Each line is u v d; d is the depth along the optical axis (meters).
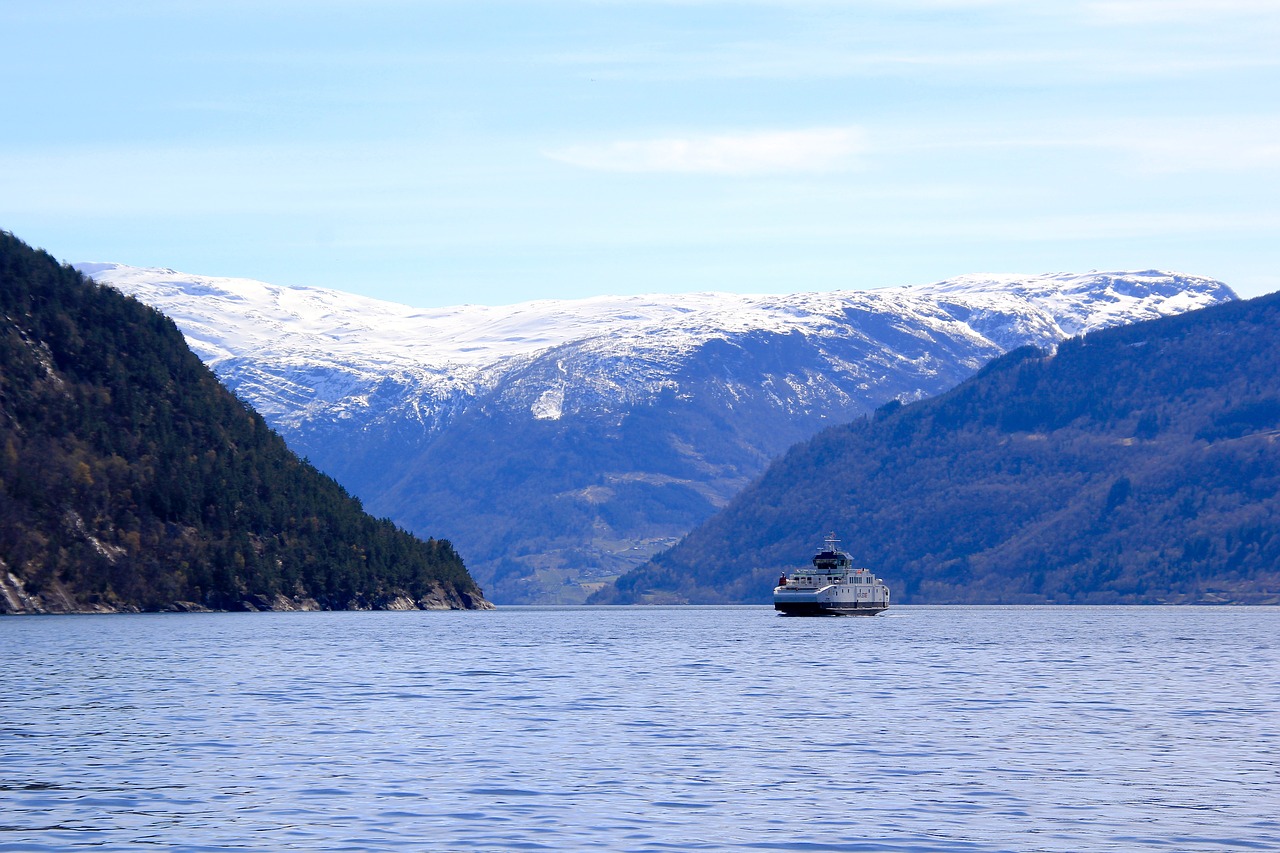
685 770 153.25
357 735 180.62
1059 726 193.62
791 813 130.25
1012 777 149.75
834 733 184.88
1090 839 120.38
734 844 118.12
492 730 186.88
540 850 115.69
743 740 177.50
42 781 144.75
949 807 133.50
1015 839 120.31
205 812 129.75
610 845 117.50
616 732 185.25
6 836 119.94
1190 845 118.44
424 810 131.00
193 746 169.25
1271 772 153.38
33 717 198.12
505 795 138.38
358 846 117.00
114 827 123.44
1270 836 121.69
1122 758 163.00
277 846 116.94
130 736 177.75
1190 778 149.62
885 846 117.75
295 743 172.62
